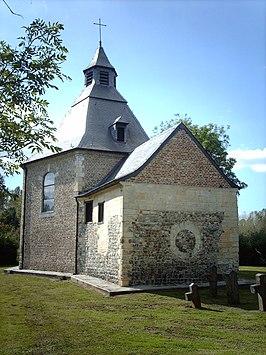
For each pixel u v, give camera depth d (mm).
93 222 17203
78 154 19141
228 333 7898
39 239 20812
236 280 11297
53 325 8641
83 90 23625
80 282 15305
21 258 21766
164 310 10211
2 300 12289
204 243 15562
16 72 5273
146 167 15094
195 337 7598
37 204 21297
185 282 14945
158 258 14680
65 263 18953
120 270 14156
